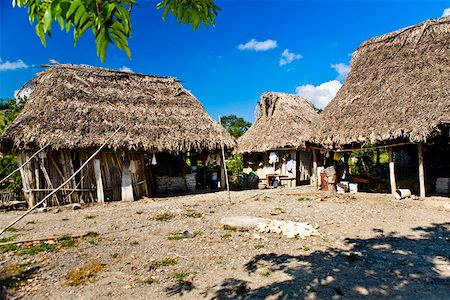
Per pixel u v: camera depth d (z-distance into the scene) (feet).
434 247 20.04
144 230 26.58
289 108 66.80
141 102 48.93
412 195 39.99
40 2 5.95
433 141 44.86
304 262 18.06
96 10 5.26
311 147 50.62
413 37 46.80
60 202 40.57
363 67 50.39
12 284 16.16
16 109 50.52
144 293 15.08
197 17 8.14
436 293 13.94
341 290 14.49
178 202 41.78
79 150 41.86
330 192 46.37
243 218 27.99
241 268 17.66
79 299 14.62
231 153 54.39
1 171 42.06
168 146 44.39
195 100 56.03
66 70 46.80
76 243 23.00
